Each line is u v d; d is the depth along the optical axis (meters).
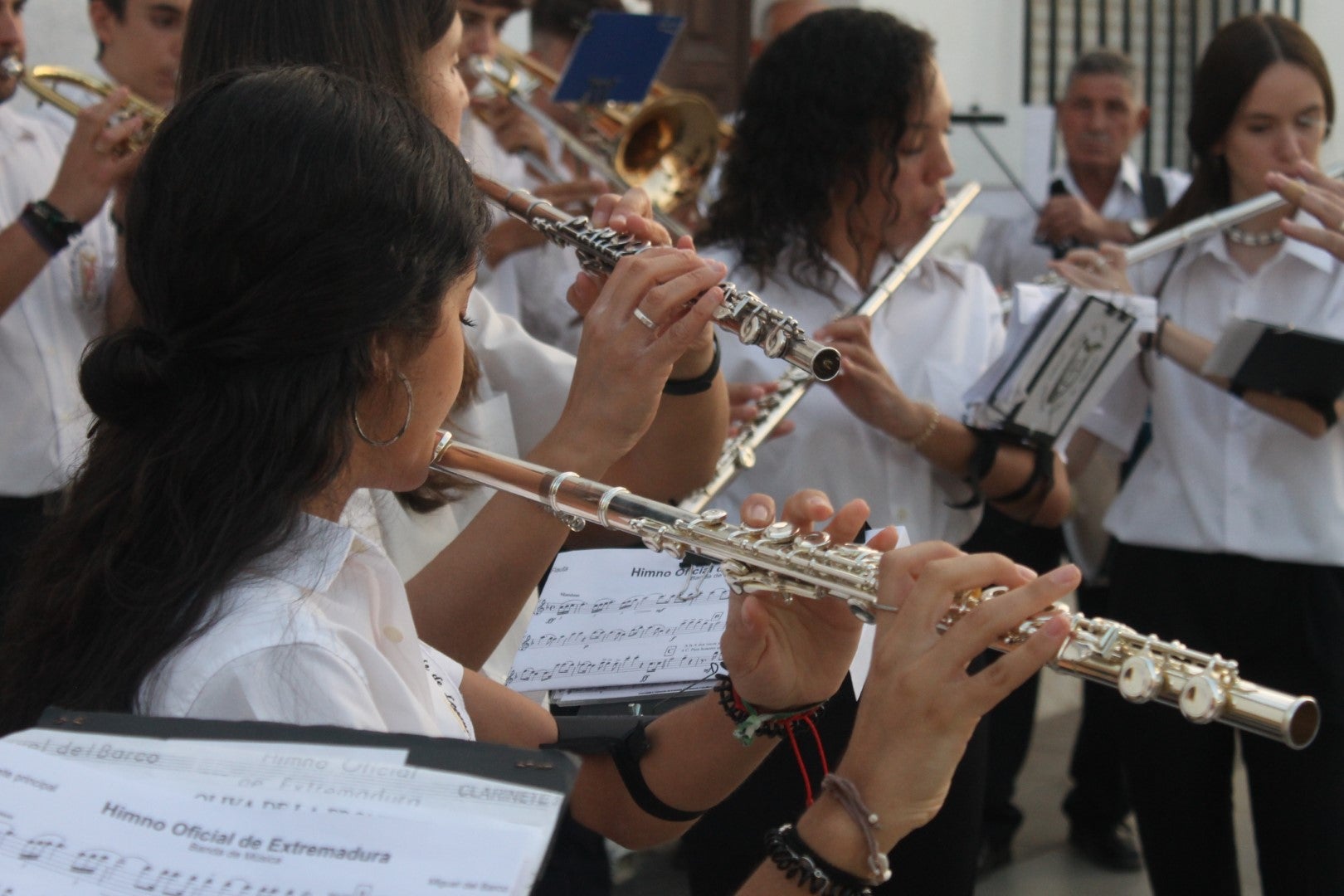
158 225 1.17
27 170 3.01
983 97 6.20
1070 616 1.07
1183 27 6.59
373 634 1.23
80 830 0.83
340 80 1.21
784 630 1.38
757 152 2.72
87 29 4.10
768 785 2.06
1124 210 4.73
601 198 2.04
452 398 1.29
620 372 1.68
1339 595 2.84
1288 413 2.80
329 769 0.88
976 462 2.64
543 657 1.76
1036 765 4.38
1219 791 2.87
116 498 1.19
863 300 2.63
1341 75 6.23
